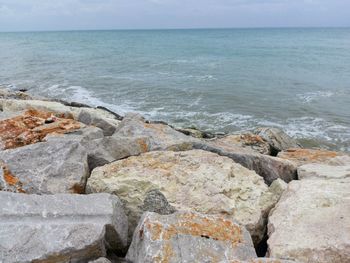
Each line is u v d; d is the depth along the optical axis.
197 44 41.41
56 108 5.33
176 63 21.66
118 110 9.63
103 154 3.15
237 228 2.06
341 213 2.25
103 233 1.91
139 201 2.52
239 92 12.32
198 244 1.89
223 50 31.80
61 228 1.86
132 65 20.52
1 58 22.72
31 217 1.91
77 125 3.94
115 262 2.03
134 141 3.42
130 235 2.39
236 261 1.69
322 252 1.95
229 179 2.86
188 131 6.40
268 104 10.62
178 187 2.70
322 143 7.41
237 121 8.93
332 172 3.43
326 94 11.98
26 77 15.27
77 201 2.10
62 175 2.65
